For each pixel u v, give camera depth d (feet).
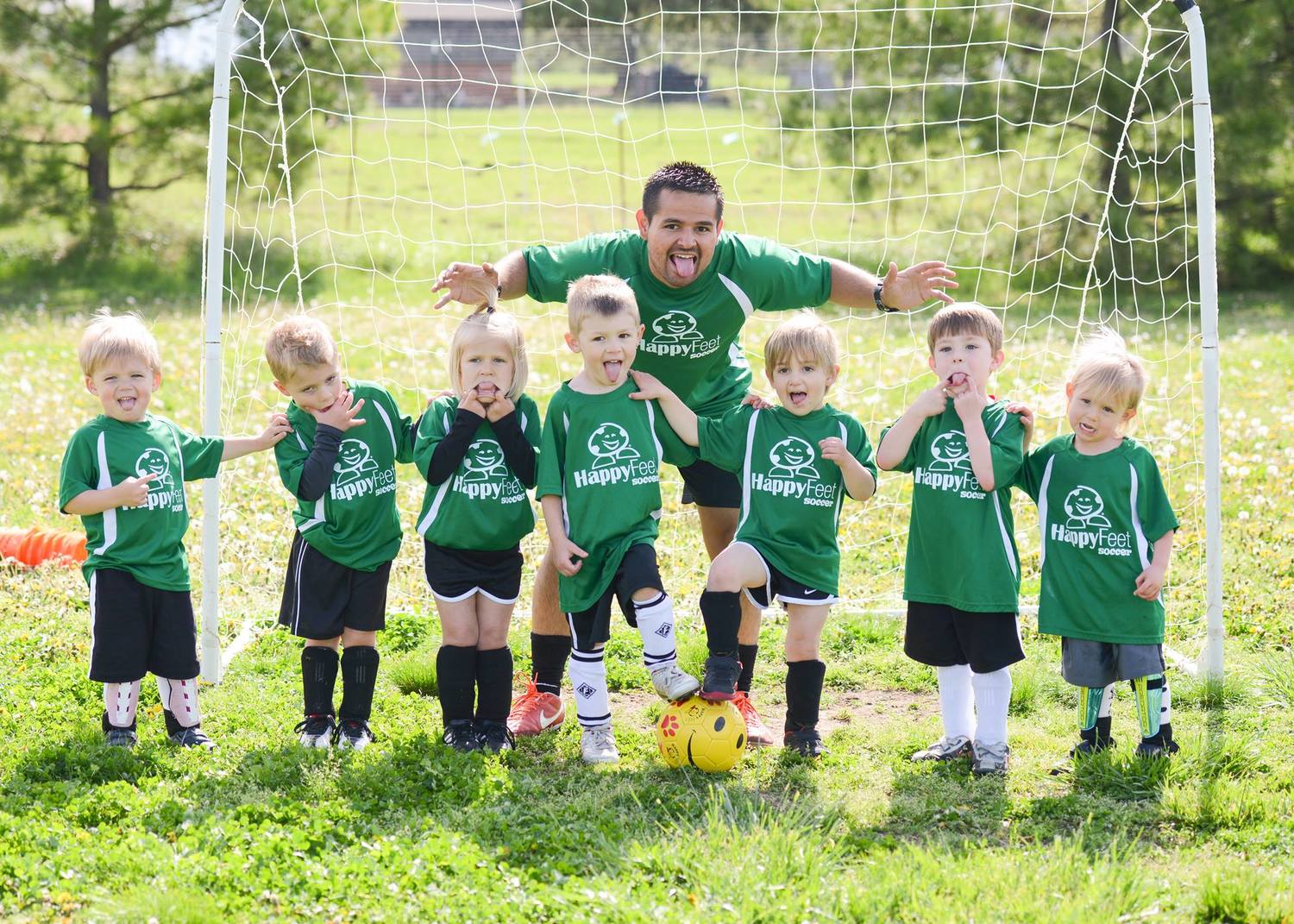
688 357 16.30
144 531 14.71
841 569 22.86
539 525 23.47
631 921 10.71
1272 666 17.28
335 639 15.52
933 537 14.69
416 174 82.07
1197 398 33.45
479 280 15.21
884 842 12.58
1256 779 14.11
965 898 11.24
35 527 22.61
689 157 82.84
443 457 14.62
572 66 125.59
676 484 26.50
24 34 55.26
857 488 14.70
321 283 55.31
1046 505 14.87
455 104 119.65
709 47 102.89
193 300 52.60
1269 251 54.54
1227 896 11.15
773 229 63.36
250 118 56.49
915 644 14.98
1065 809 13.46
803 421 14.93
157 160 60.29
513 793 13.58
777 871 11.59
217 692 17.08
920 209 57.11
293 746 14.44
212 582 17.40
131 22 56.59
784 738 15.44
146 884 11.27
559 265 16.01
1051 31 53.06
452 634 15.01
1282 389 34.65
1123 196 52.29
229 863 11.57
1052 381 34.04
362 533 15.03
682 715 14.42
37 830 12.12
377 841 12.20
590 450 14.58
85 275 58.13
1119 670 14.60
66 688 16.62
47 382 35.63
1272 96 51.49
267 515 23.38
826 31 55.06
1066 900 11.09
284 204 71.82
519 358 15.01
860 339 42.70
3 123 56.70
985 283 51.60
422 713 16.37
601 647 14.97
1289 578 20.77
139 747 14.61
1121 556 14.40
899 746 15.55
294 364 14.53
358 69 57.47
